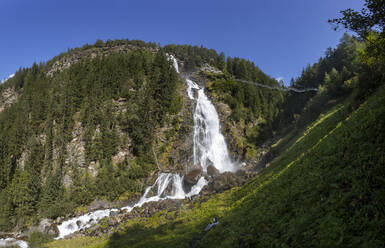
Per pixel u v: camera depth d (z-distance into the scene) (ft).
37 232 107.86
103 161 156.25
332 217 24.85
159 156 170.71
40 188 138.21
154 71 228.22
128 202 135.85
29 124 185.37
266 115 260.83
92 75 210.38
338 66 241.76
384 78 67.51
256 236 35.81
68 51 402.72
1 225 119.14
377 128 34.12
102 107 186.70
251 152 193.67
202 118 206.49
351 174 30.01
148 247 60.13
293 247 25.95
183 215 83.41
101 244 76.07
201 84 278.26
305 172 46.03
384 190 22.34
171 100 203.82
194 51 426.51
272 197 48.32
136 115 179.52
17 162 166.09
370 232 19.34
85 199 133.59
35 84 244.42
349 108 79.51
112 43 413.59
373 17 40.88
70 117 179.32
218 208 76.64
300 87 293.02
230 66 350.43
